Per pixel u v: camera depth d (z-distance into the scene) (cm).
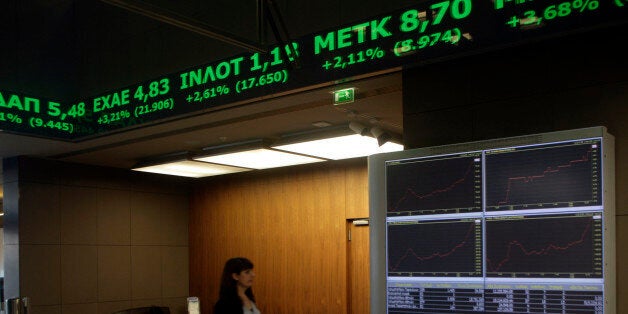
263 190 1079
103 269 1044
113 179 1077
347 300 957
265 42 492
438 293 428
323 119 738
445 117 477
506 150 411
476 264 414
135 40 763
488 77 457
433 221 436
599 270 368
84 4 844
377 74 527
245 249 1092
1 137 788
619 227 387
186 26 405
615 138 396
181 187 1181
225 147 887
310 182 1019
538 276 389
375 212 464
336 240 977
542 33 421
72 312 994
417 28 491
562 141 390
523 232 398
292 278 1023
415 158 450
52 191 993
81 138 812
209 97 659
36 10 827
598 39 410
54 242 986
